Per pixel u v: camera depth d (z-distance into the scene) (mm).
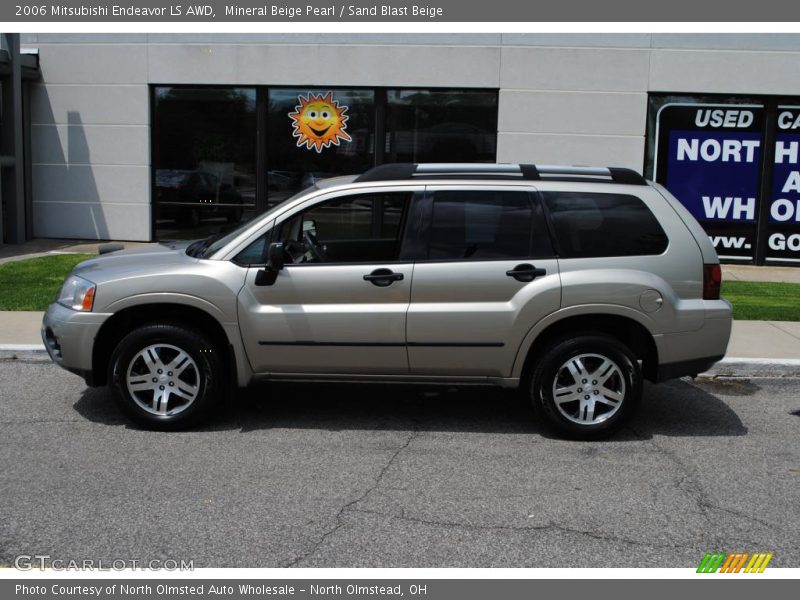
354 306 6254
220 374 6391
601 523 4895
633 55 14133
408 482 5480
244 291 6273
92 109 15133
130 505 5047
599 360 6273
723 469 5801
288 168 15023
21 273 12133
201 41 14750
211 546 4539
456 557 4461
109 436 6301
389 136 14750
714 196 14414
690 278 6285
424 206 6336
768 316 10367
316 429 6555
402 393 7590
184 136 15164
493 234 6301
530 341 6234
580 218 6316
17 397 7262
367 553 4484
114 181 15266
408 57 14406
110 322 6367
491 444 6262
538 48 14227
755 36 13938
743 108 14203
